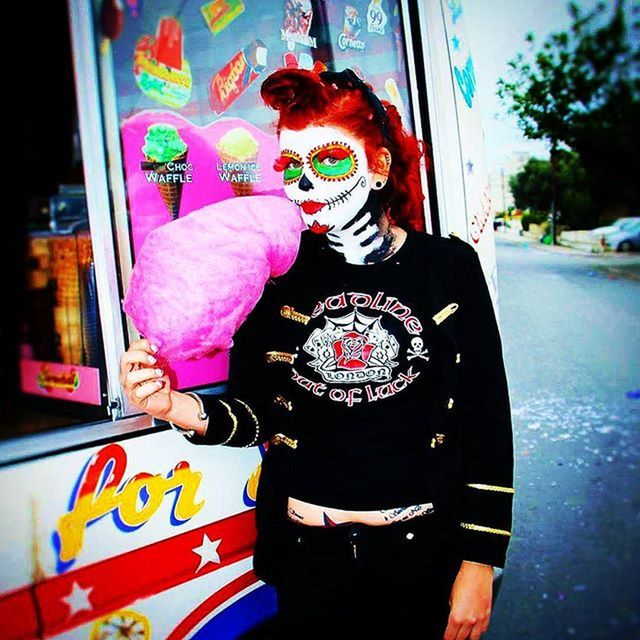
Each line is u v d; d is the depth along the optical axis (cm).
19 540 120
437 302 116
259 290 109
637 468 337
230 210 111
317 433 118
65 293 201
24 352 226
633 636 224
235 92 163
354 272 120
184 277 101
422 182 203
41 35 197
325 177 115
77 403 198
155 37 145
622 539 280
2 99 202
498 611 239
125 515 134
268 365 124
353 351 115
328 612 116
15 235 230
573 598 246
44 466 123
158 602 140
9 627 119
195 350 105
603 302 655
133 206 142
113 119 137
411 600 116
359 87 117
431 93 207
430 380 118
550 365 485
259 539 129
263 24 169
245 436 124
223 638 153
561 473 334
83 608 128
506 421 119
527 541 280
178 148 151
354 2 193
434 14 210
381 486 114
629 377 456
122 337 136
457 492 119
